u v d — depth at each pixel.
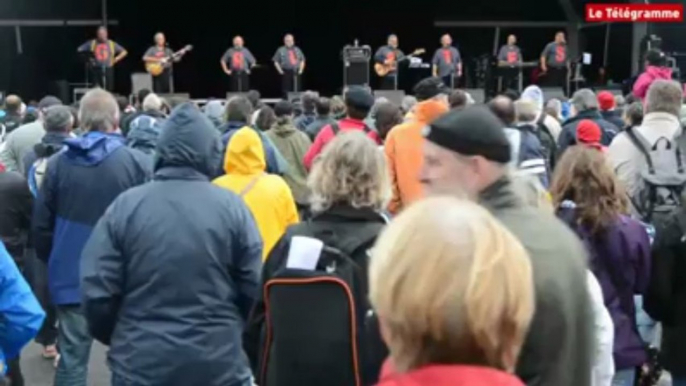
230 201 3.66
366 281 3.22
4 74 26.61
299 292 3.22
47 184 5.24
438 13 28.03
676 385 4.10
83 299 3.60
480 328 1.59
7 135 8.80
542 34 28.42
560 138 8.19
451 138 2.52
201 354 3.53
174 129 3.64
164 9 27.50
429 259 1.61
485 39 28.78
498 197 2.54
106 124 5.27
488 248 1.63
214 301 3.58
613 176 4.03
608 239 3.97
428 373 1.59
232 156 4.94
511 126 6.05
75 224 5.21
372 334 3.04
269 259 3.40
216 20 28.36
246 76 22.64
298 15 28.47
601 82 25.28
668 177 5.47
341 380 3.20
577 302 2.42
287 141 7.82
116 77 27.78
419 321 1.59
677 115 5.70
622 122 9.05
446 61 23.19
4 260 3.60
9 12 25.83
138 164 5.28
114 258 3.58
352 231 3.30
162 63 21.66
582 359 2.46
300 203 7.78
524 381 2.33
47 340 6.91
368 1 27.86
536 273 2.36
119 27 27.38
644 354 4.15
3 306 3.61
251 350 3.51
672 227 3.96
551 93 20.14
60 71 27.00
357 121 6.96
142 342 3.52
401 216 1.72
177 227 3.55
